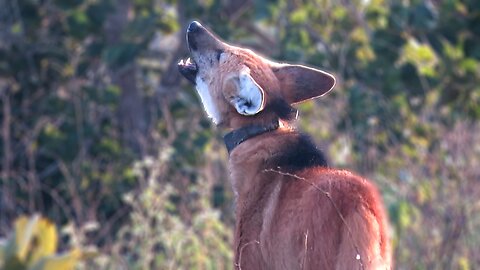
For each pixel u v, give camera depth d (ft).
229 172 44.06
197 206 76.23
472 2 87.25
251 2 97.66
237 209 42.57
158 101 95.40
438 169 76.95
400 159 82.33
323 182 38.47
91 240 77.25
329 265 36.83
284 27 93.61
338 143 85.92
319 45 98.63
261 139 43.11
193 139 88.33
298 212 38.47
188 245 67.56
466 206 70.69
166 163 81.87
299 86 45.57
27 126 88.94
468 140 77.41
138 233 69.15
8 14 91.30
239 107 42.52
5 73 90.43
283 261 39.06
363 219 36.78
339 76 87.45
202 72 45.88
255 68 44.45
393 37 88.38
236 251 42.14
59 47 92.63
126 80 94.48
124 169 86.53
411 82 89.10
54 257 45.14
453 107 90.33
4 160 84.94
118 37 93.66
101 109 92.63
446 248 69.10
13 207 82.58
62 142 86.07
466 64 89.20
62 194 86.28
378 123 86.28
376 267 36.27
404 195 74.54
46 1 91.20
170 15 92.43
